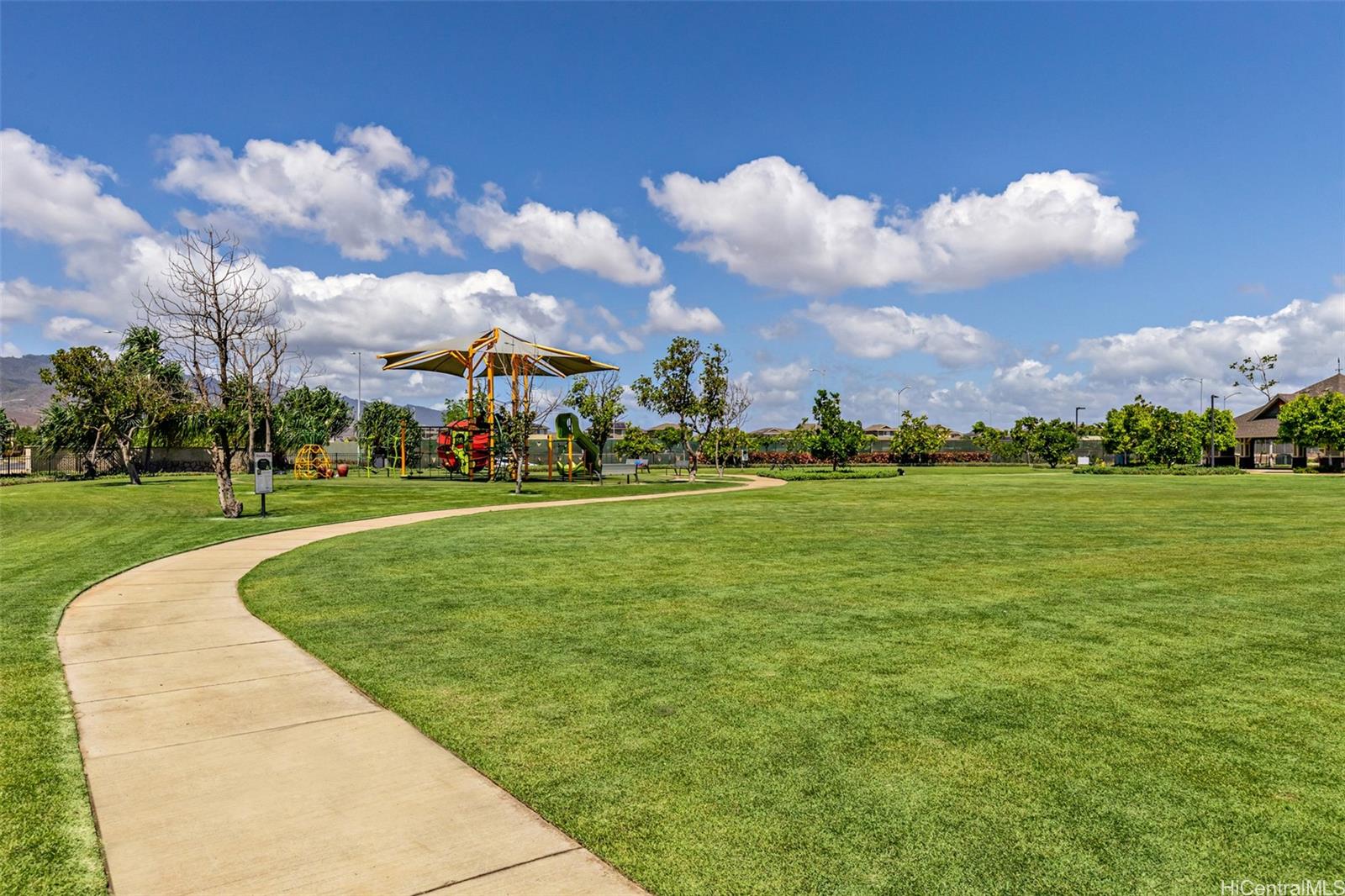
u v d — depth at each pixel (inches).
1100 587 381.1
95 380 1352.1
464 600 347.9
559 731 191.3
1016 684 227.8
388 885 124.1
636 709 207.3
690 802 154.1
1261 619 310.0
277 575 414.3
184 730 191.9
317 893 121.5
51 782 162.4
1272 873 129.4
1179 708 207.9
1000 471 2485.2
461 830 142.4
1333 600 348.5
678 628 295.9
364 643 274.4
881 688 224.7
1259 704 211.2
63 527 658.8
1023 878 128.0
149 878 126.3
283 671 242.1
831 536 591.5
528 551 509.4
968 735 189.0
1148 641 276.1
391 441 2071.9
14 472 2380.7
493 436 1612.9
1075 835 141.5
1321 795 157.4
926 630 293.3
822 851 135.8
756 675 236.5
